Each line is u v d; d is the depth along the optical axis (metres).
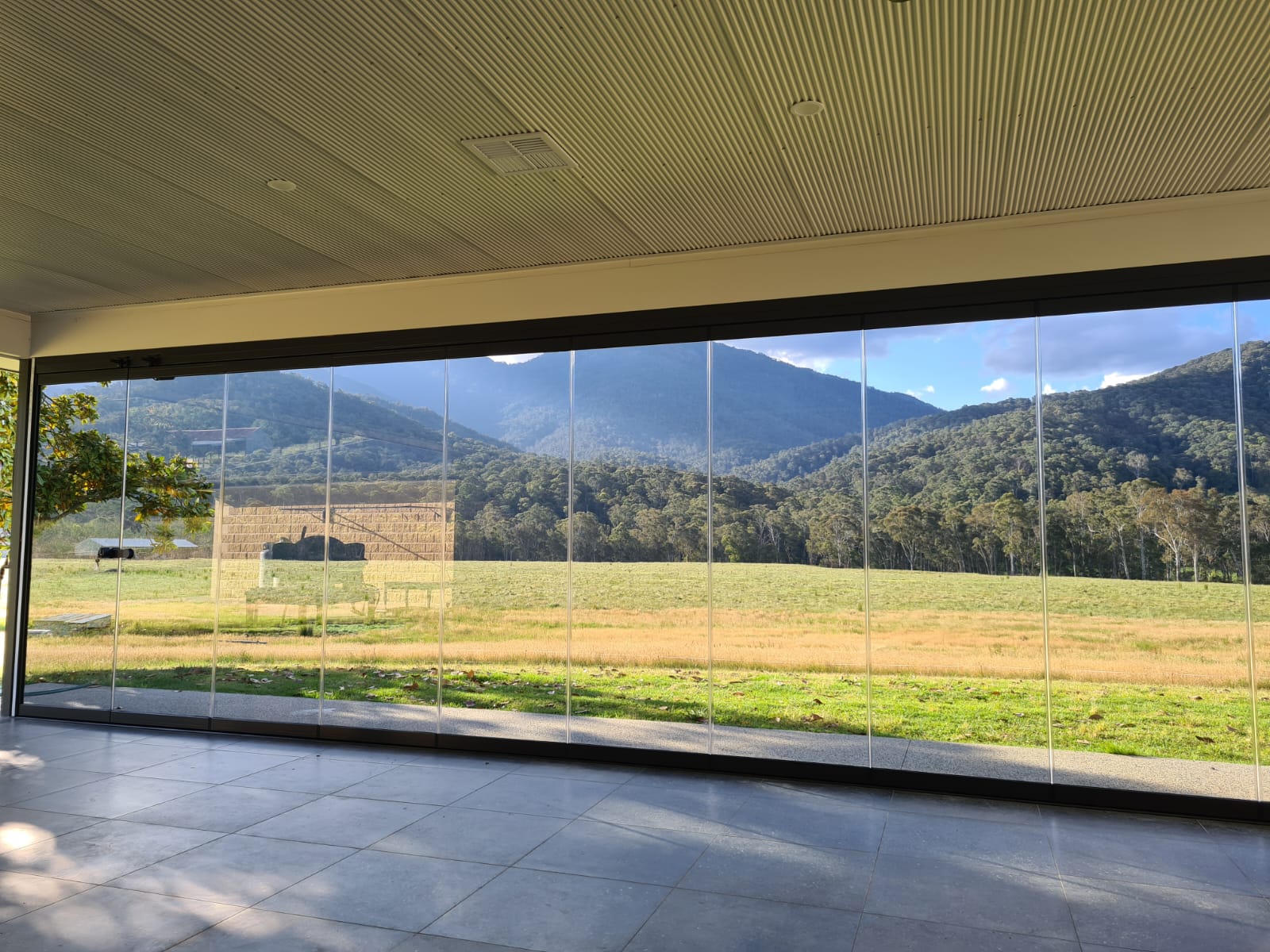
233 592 7.94
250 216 5.78
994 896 4.14
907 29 3.56
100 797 5.75
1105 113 4.30
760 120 4.37
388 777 6.29
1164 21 3.50
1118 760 5.71
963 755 6.01
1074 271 5.73
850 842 4.89
